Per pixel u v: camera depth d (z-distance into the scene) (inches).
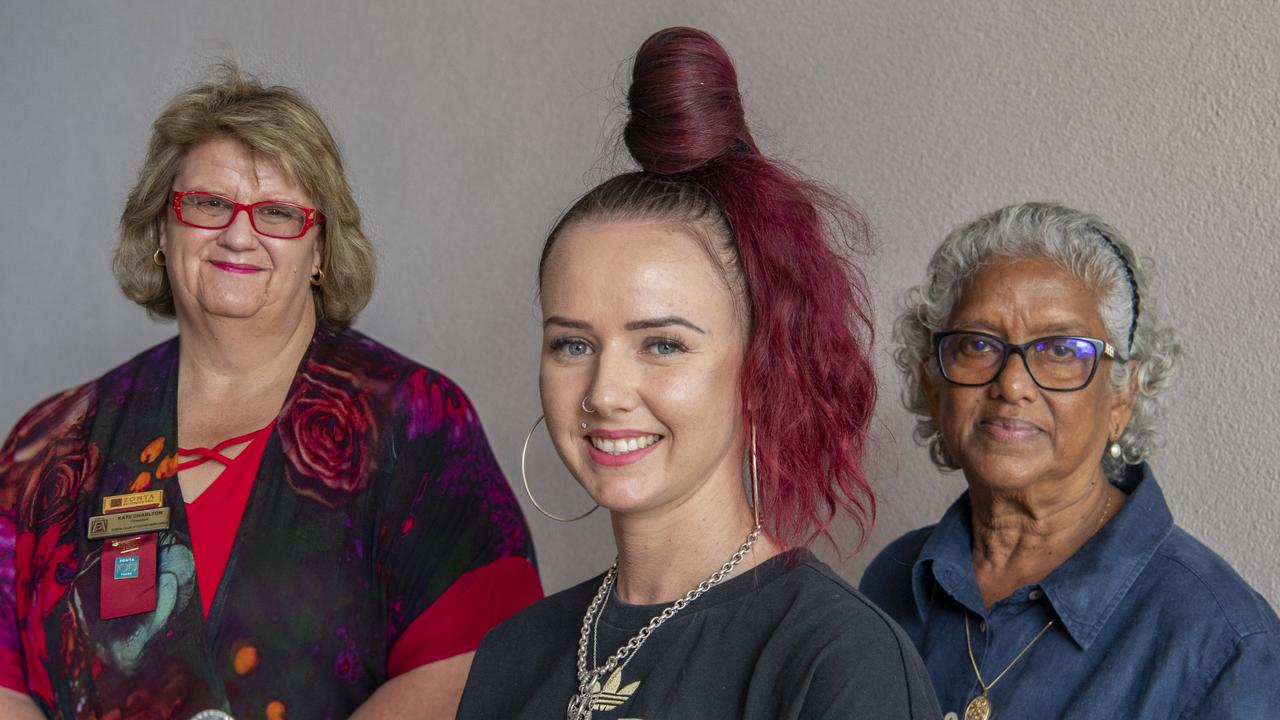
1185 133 87.5
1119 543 63.6
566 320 48.1
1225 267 86.0
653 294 46.7
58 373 154.2
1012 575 68.0
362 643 82.4
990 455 65.2
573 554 121.5
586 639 51.7
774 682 44.7
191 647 79.5
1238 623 59.0
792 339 49.3
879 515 100.1
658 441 47.8
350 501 83.0
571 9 120.0
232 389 84.5
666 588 50.1
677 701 46.6
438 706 81.9
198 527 81.7
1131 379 66.9
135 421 84.6
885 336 100.3
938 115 98.7
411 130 130.7
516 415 124.6
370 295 89.2
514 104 123.9
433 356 129.6
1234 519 86.0
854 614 44.8
